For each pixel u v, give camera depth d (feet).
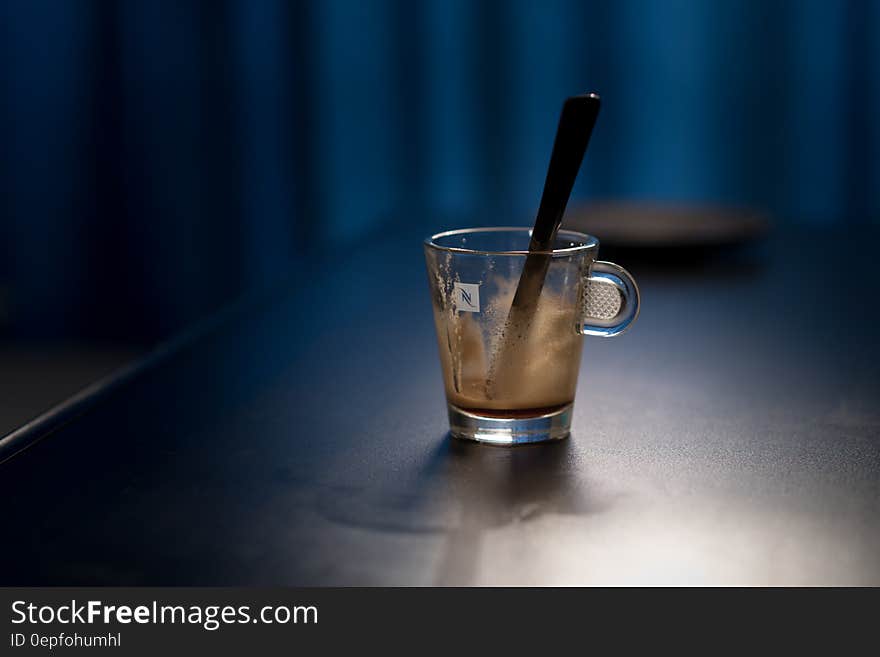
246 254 5.90
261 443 1.34
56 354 5.94
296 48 5.66
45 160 5.87
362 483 1.20
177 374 1.68
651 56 5.48
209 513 1.12
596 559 1.00
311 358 1.76
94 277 5.98
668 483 1.19
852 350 1.76
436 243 1.38
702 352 1.76
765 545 1.03
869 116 5.37
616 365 1.69
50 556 1.03
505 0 5.51
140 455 1.31
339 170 5.77
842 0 5.29
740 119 5.48
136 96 5.76
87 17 5.70
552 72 5.56
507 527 1.07
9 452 1.32
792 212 5.53
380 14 5.60
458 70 5.61
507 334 1.29
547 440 1.33
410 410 1.47
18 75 5.78
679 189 5.58
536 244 1.28
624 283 1.31
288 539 1.05
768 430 1.36
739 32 5.39
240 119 5.75
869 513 1.10
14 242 5.97
